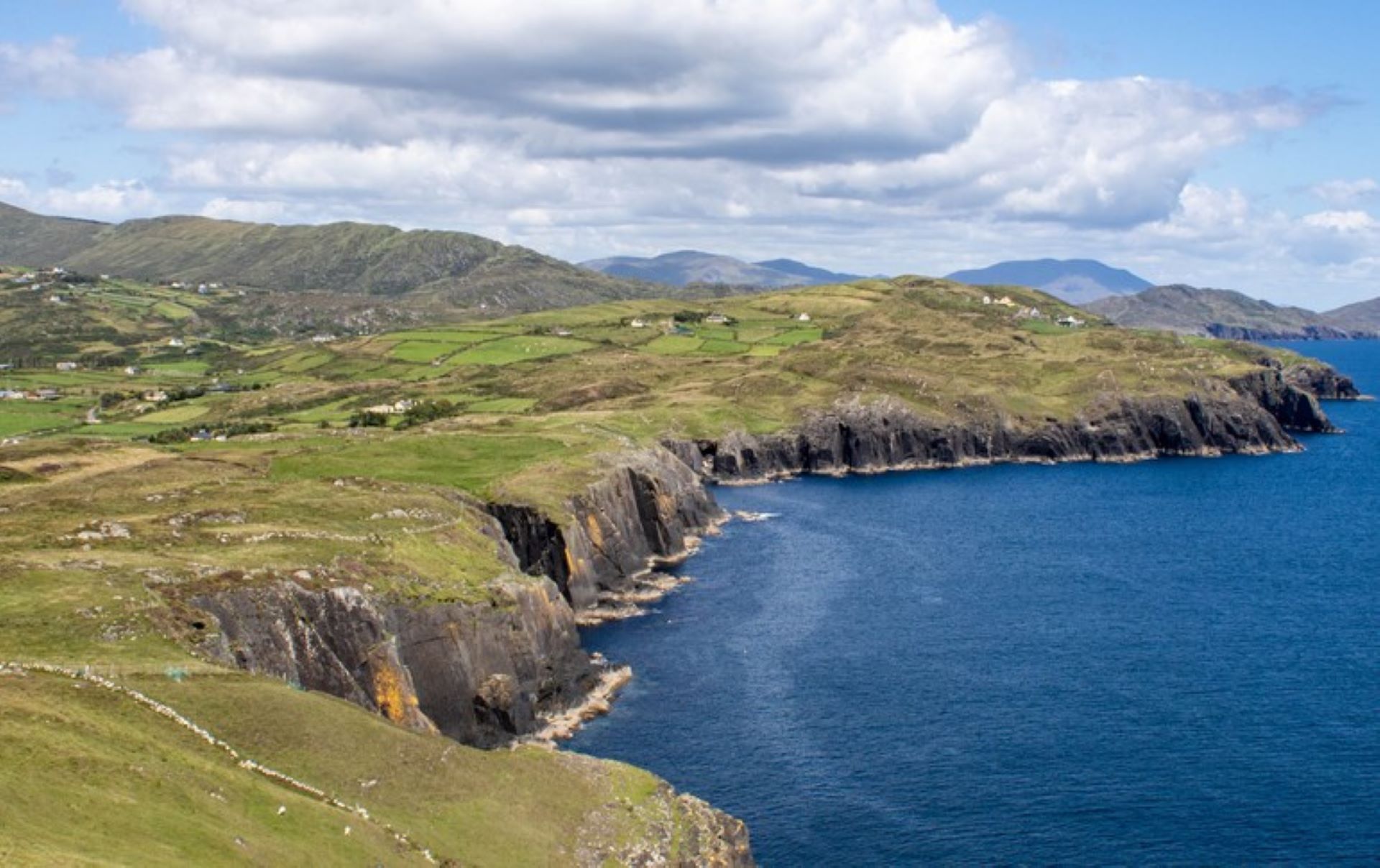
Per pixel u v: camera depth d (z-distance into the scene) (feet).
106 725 185.16
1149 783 294.87
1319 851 259.19
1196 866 253.24
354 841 182.80
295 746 211.82
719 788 294.05
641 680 380.17
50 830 142.00
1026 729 331.77
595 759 261.03
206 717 208.64
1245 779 297.53
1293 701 355.77
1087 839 265.13
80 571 270.87
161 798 166.20
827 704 353.72
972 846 262.47
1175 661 397.80
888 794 289.53
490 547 404.98
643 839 230.48
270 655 269.85
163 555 302.45
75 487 410.11
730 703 355.97
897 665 393.09
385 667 292.61
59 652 222.07
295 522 369.50
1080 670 387.34
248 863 157.58
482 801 221.87
